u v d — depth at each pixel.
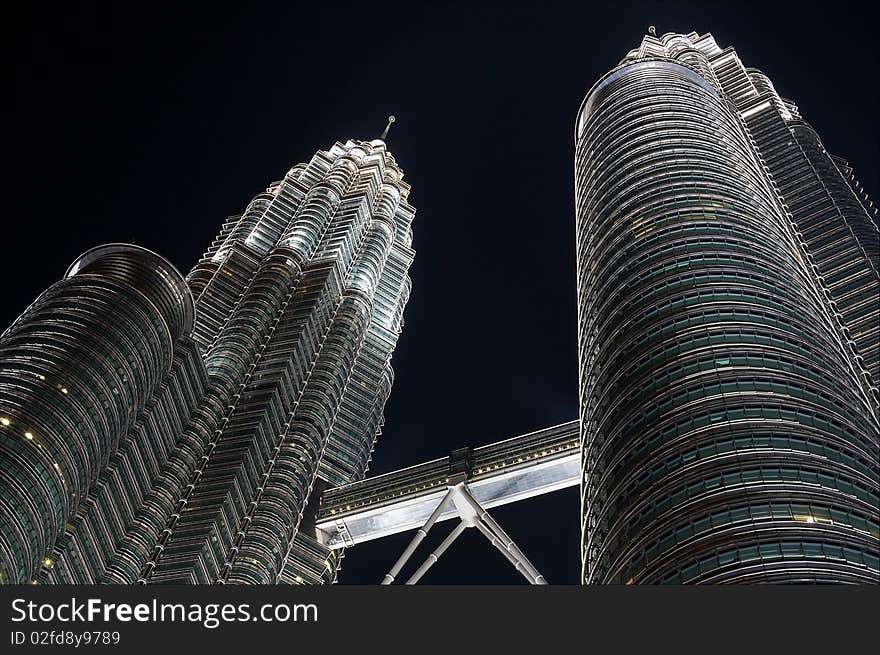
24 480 145.12
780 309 136.25
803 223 195.75
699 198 169.00
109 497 173.62
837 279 179.12
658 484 107.62
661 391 121.88
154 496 186.12
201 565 181.75
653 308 140.25
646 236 161.00
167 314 188.88
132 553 174.62
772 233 163.00
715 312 133.38
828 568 89.38
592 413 135.50
